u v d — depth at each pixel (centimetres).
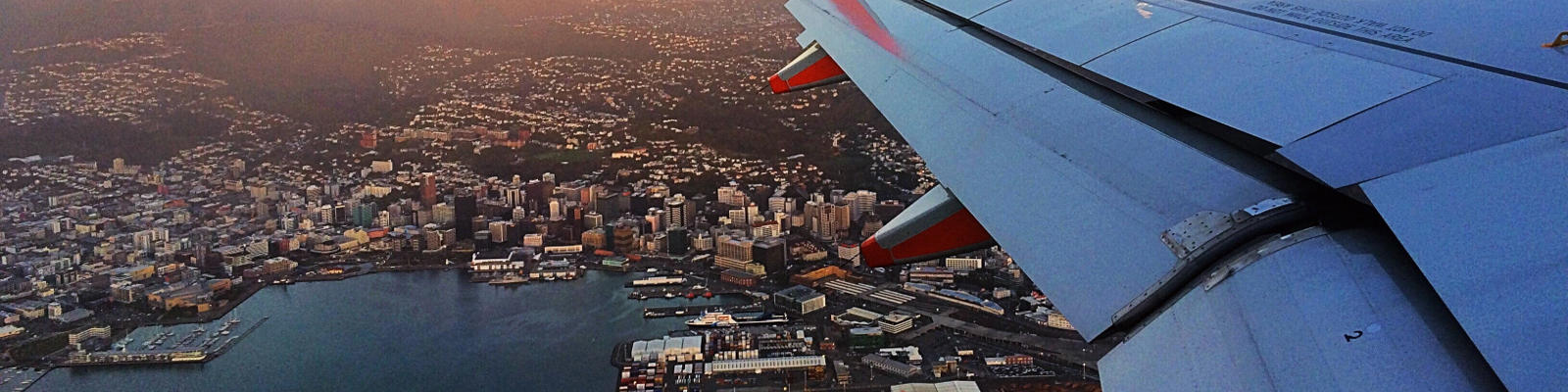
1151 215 360
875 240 568
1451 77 409
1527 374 212
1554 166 290
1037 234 383
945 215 568
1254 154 390
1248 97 455
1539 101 360
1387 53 470
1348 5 579
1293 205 325
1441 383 224
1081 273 342
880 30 845
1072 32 673
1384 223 298
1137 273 326
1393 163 328
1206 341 267
